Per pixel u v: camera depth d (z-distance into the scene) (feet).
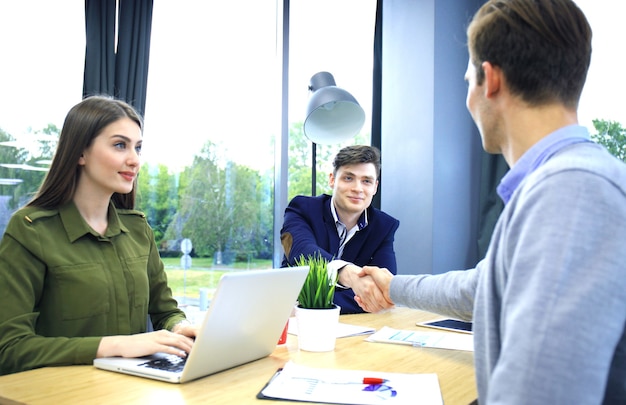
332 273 4.69
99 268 5.08
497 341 2.54
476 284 4.03
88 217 5.30
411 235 10.59
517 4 2.71
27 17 9.54
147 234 5.89
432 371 3.91
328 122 9.41
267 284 3.86
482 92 2.88
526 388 2.02
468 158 10.93
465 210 10.82
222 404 3.14
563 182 2.27
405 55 10.90
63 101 9.91
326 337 4.50
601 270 2.08
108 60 10.13
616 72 9.63
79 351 4.04
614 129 9.64
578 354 1.99
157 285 5.91
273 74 12.28
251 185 12.11
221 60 11.68
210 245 11.62
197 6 11.37
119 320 5.16
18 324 4.45
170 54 11.05
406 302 4.76
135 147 5.39
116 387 3.46
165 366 3.81
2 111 9.29
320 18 12.34
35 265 4.75
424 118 10.46
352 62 12.16
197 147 11.43
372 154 7.86
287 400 3.20
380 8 11.80
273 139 12.32
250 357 4.11
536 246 2.20
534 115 2.69
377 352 4.48
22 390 3.39
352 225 8.09
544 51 2.61
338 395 3.28
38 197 5.12
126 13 10.34
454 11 10.73
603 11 9.75
